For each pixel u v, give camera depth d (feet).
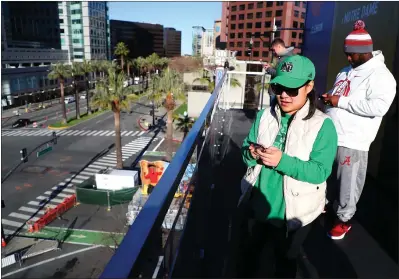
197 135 4.59
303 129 4.49
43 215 65.77
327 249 7.12
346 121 6.84
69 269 48.24
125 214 64.08
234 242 6.00
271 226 5.21
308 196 4.75
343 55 16.76
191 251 5.53
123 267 1.85
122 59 224.33
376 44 12.68
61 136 128.16
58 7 246.47
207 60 125.49
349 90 6.88
